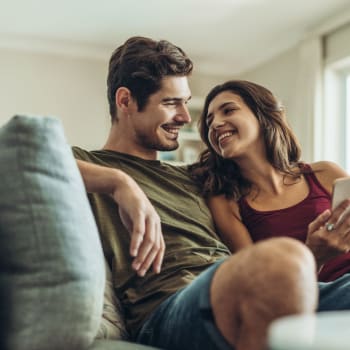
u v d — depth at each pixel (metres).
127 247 1.23
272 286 0.68
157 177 1.39
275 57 4.80
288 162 1.60
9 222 0.75
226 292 0.75
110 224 1.25
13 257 0.74
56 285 0.75
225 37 4.45
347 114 4.16
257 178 1.57
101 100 4.85
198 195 1.46
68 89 4.74
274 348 0.41
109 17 4.04
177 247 1.23
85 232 0.82
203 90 5.25
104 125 4.84
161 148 1.51
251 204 1.53
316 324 0.45
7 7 3.83
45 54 4.69
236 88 1.64
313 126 4.09
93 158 1.39
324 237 1.20
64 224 0.79
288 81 4.62
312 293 0.69
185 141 5.12
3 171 0.78
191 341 0.88
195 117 5.26
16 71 4.59
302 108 4.22
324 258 1.23
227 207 1.51
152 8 3.86
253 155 1.57
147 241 1.00
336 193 1.19
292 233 1.44
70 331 0.76
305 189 1.56
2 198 0.76
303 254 0.70
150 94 1.47
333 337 0.42
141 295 1.15
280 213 1.49
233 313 0.74
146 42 1.56
